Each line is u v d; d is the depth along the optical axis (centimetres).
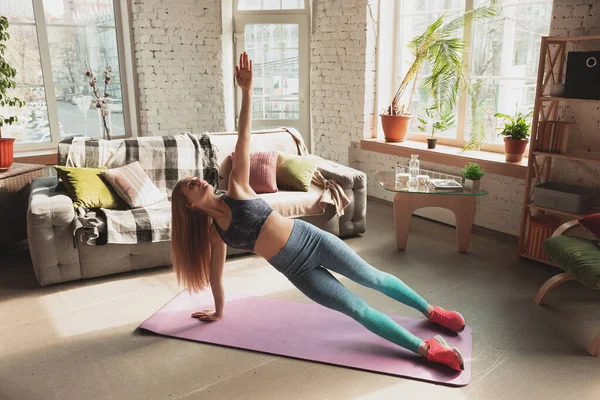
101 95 544
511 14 421
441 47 440
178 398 221
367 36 509
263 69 589
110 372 240
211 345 263
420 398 220
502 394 222
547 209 349
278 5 571
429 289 327
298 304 307
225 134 436
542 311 297
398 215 392
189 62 557
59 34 510
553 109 367
